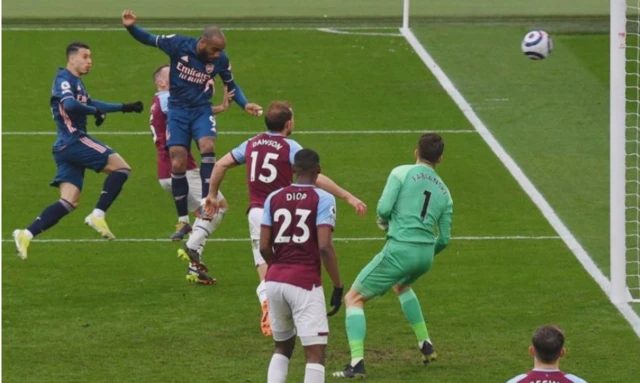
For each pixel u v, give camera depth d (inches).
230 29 2888.8
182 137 1494.8
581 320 1294.3
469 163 1974.7
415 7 3171.8
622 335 1247.5
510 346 1213.1
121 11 3125.0
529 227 1658.5
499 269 1478.8
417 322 1160.8
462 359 1176.2
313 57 2647.6
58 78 1398.9
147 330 1261.1
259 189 1189.1
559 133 2149.4
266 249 1027.9
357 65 2588.6
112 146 2081.7
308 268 1014.4
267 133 1198.9
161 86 1583.4
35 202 1782.7
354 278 1445.6
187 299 1368.1
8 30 2851.9
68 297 1373.0
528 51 1641.2
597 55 2677.2
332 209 1012.5
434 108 2300.7
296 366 1165.7
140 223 1691.7
